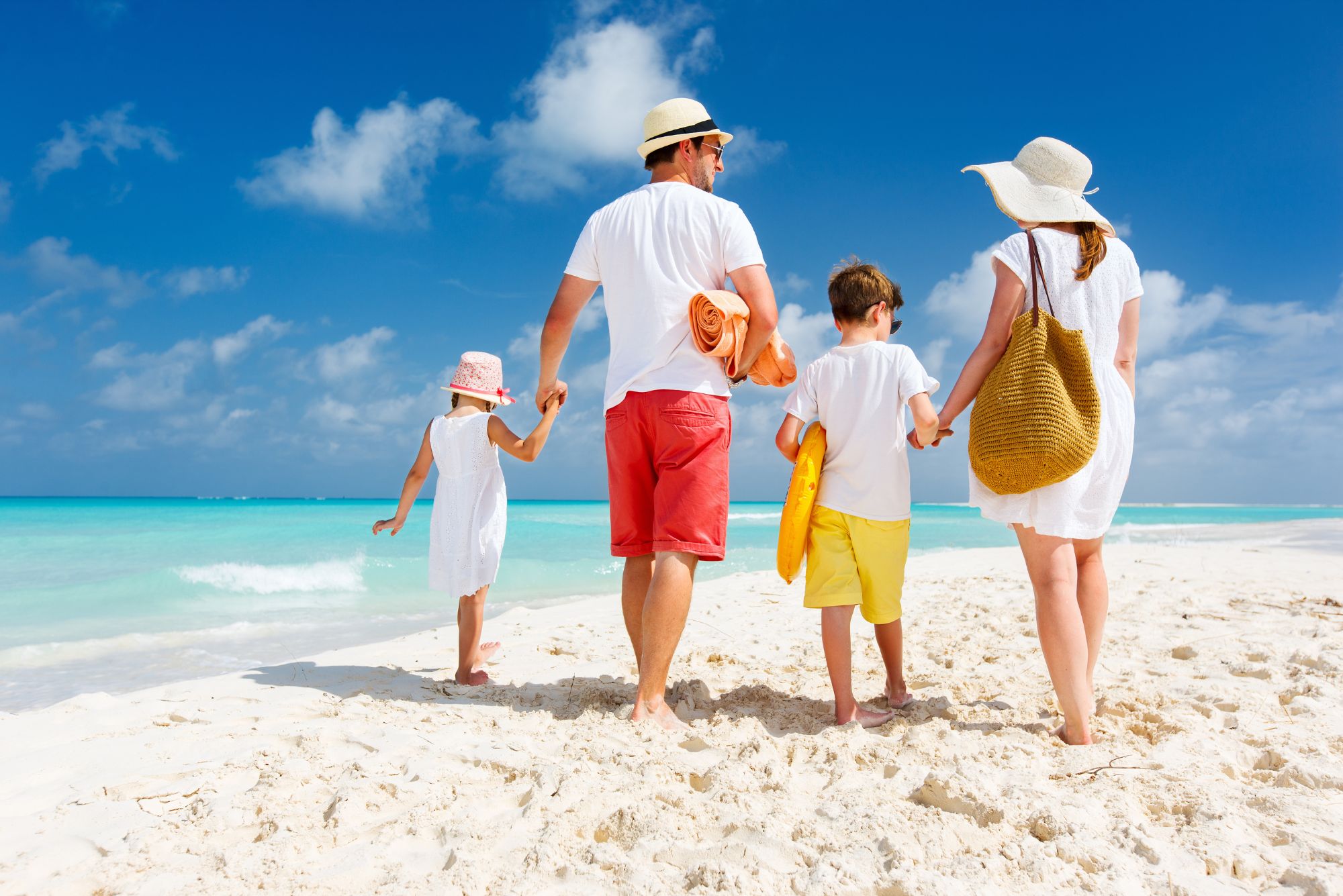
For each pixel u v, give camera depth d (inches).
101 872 65.1
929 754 90.4
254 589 287.6
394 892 62.1
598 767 87.0
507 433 135.2
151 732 103.0
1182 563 314.7
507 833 71.2
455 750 92.7
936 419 109.4
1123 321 108.3
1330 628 159.8
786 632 188.2
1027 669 140.2
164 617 232.2
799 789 82.7
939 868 64.3
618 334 116.5
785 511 115.9
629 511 117.0
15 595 262.1
